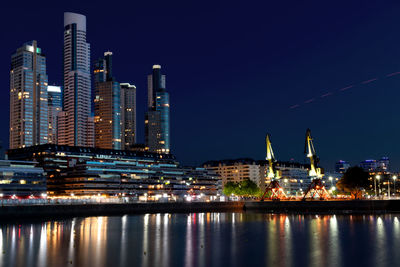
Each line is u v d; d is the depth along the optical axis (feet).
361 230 448.24
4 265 278.67
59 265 277.64
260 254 313.73
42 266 274.77
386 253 312.29
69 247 349.41
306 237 401.90
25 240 393.91
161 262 286.25
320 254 311.06
